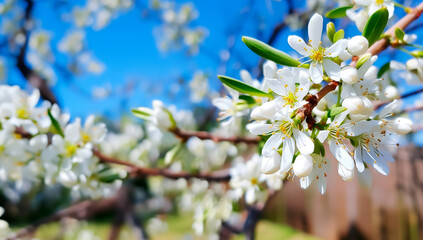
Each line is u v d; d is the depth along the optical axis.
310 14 0.52
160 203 0.92
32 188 0.95
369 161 0.15
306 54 0.14
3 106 0.22
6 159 0.24
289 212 1.17
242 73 0.19
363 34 0.14
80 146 0.24
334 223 1.01
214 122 0.58
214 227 0.35
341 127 0.14
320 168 0.15
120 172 0.27
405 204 0.82
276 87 0.14
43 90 0.34
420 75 0.19
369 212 0.91
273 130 0.14
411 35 0.17
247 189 0.27
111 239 0.68
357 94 0.14
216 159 0.52
